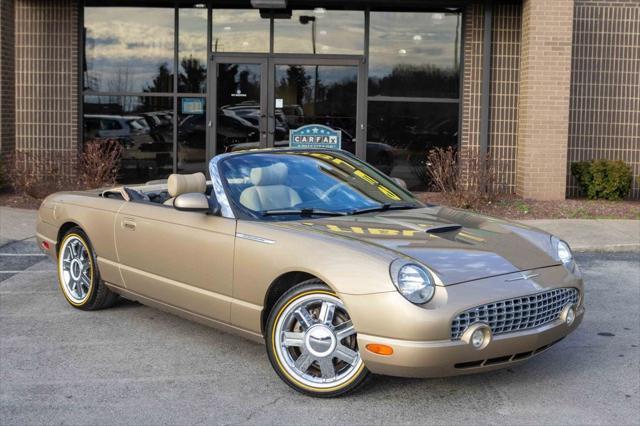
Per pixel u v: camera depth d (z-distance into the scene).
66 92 14.09
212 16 14.02
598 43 14.32
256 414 4.35
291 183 5.52
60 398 4.59
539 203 13.01
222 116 14.16
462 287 4.26
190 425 4.20
